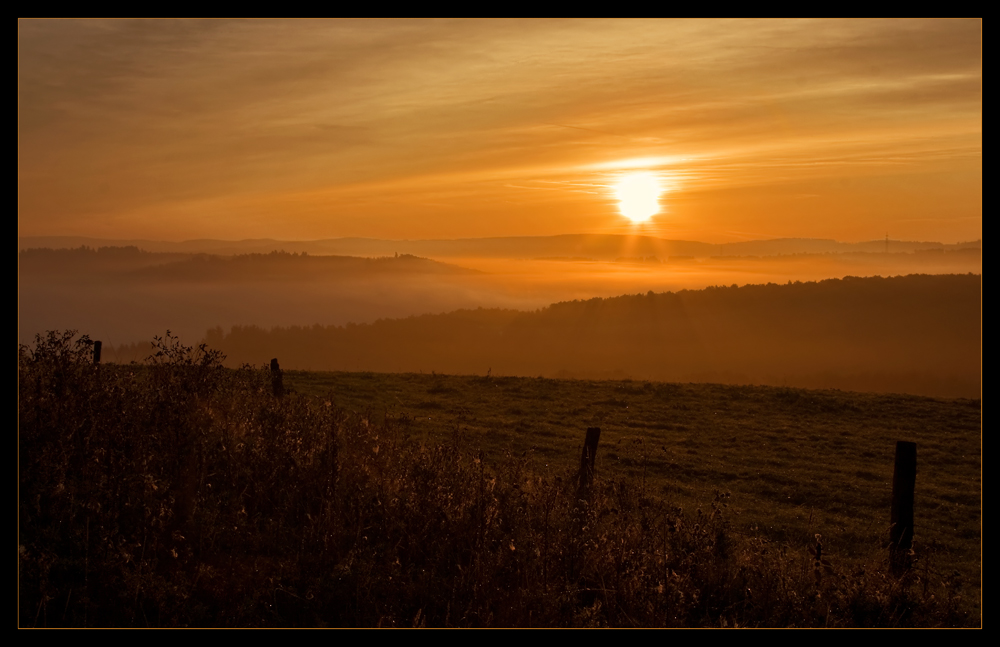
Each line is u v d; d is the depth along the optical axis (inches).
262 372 641.6
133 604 259.6
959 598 351.3
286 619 273.0
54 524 283.9
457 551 323.6
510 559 315.0
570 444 826.2
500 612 285.7
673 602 301.7
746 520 596.4
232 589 281.9
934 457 847.7
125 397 380.2
